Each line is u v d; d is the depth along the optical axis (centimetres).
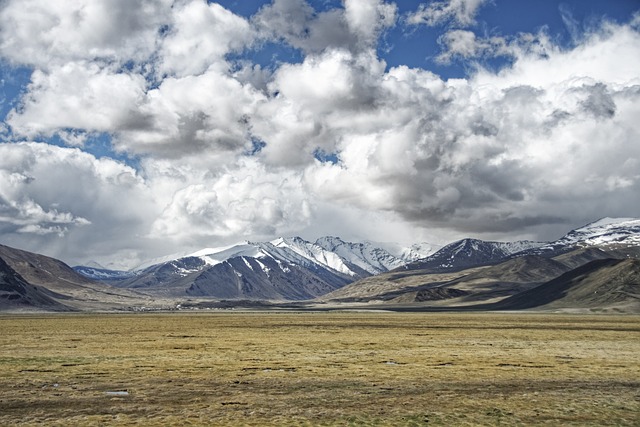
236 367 5444
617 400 3838
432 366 5575
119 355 6544
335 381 4609
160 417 3306
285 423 3172
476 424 3162
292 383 4509
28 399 3834
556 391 4178
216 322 17150
